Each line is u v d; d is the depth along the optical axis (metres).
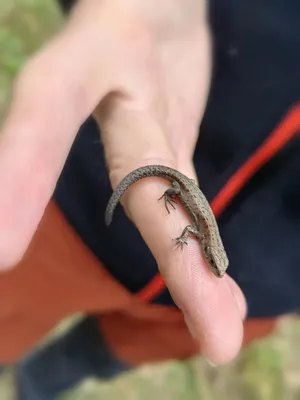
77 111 0.12
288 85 0.16
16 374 0.23
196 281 0.12
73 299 0.18
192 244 0.13
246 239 0.16
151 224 0.12
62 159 0.11
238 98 0.16
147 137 0.13
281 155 0.16
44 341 0.24
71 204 0.16
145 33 0.14
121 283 0.16
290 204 0.16
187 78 0.16
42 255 0.17
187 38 0.16
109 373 0.23
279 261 0.17
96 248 0.16
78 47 0.13
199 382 0.25
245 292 0.17
